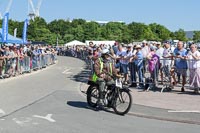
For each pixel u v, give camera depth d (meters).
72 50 57.97
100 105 10.29
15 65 20.81
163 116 9.43
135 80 15.15
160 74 14.27
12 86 15.83
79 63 37.47
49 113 9.69
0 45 24.53
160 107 10.70
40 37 78.88
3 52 19.61
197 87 13.15
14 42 29.89
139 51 14.86
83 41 86.56
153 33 109.38
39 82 17.78
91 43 20.75
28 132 7.45
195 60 13.03
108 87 10.18
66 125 8.23
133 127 8.22
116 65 15.52
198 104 11.21
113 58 15.41
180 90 14.23
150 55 14.25
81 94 13.65
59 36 84.62
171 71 13.98
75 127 8.04
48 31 81.56
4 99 11.95
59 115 9.45
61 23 91.44
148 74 14.58
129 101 9.61
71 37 86.06
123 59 15.44
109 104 10.08
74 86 16.31
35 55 26.08
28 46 28.27
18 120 8.65
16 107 10.47
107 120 8.96
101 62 10.28
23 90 14.45
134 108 10.51
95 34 87.94
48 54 32.88
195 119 9.08
